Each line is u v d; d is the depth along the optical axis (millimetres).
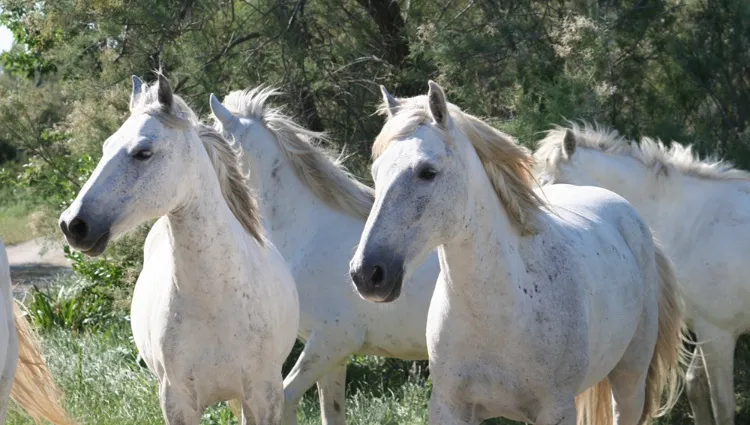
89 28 15633
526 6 13250
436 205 4754
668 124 11484
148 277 6438
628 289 6203
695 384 9242
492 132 5262
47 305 14555
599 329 5754
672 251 8781
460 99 13344
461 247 5070
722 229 8664
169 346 5762
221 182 5945
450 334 5324
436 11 14516
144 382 10086
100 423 9062
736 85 12078
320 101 15172
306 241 7750
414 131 4867
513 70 12375
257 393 6016
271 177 7867
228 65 14820
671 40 12141
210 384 5855
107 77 15172
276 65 14891
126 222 5180
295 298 6574
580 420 7031
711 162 9875
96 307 14625
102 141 15055
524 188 5430
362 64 15188
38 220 16250
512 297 5188
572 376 5418
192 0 14719
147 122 5305
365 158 14305
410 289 7430
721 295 8625
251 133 7867
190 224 5539
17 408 8656
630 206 6996
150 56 14914
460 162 4898
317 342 7539
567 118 11094
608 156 8812
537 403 5406
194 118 5789
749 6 11656
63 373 10445
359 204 7844
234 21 15258
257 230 6234
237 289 5758
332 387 7957
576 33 11727
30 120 16875
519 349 5234
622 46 12500
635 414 6855
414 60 14117
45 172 17172
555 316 5332
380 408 9664
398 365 11312
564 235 5793
